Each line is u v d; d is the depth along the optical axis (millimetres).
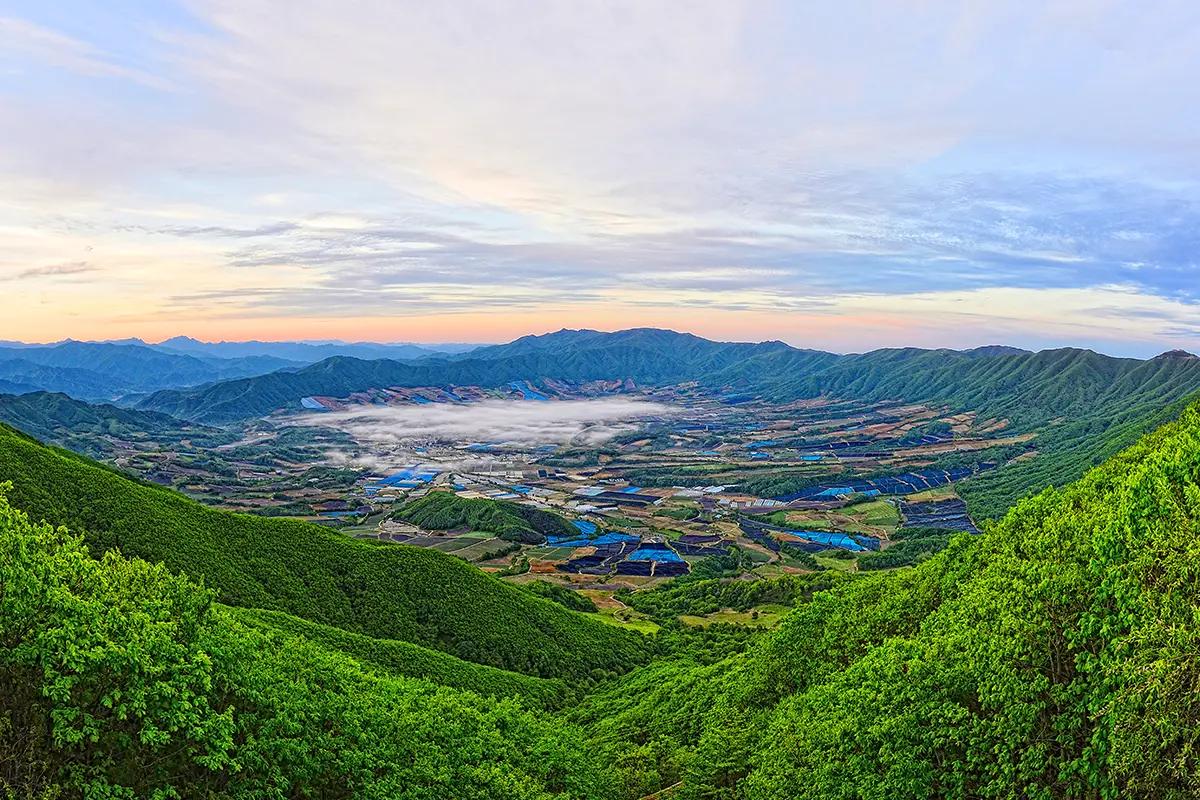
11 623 35750
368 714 50906
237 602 107438
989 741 40312
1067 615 44281
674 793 60219
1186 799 33312
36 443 155250
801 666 66250
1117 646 38562
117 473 160625
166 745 37969
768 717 60156
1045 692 41469
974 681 42719
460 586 138875
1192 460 46219
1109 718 36406
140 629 40125
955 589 61188
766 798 46812
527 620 137125
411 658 100562
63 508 110312
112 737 35906
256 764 39750
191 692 38406
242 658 46812
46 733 34500
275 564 123438
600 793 58719
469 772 49656
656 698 94750
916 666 44688
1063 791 38500
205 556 115312
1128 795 35406
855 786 42188
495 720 62750
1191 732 33750
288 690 46781
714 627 160750
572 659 129250
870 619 63156
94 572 45312
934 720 42000
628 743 78750
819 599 70125
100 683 36469
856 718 44531
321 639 95250
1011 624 44062
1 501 45531
